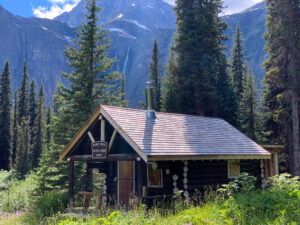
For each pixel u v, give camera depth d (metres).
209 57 32.56
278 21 27.56
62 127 22.92
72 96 23.23
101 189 21.12
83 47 25.22
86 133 14.68
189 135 15.26
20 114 58.81
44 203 15.78
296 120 25.92
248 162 17.73
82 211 13.82
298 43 26.39
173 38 36.06
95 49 25.59
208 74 32.16
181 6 35.97
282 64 27.52
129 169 14.91
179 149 13.33
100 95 24.84
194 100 32.31
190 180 14.54
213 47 34.31
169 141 13.62
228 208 8.77
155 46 44.72
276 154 21.58
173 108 34.31
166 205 13.49
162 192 13.54
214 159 14.59
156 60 44.16
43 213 14.80
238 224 7.92
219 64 34.62
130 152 13.09
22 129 51.25
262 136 32.06
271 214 8.45
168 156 12.45
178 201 13.62
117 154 13.11
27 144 50.06
